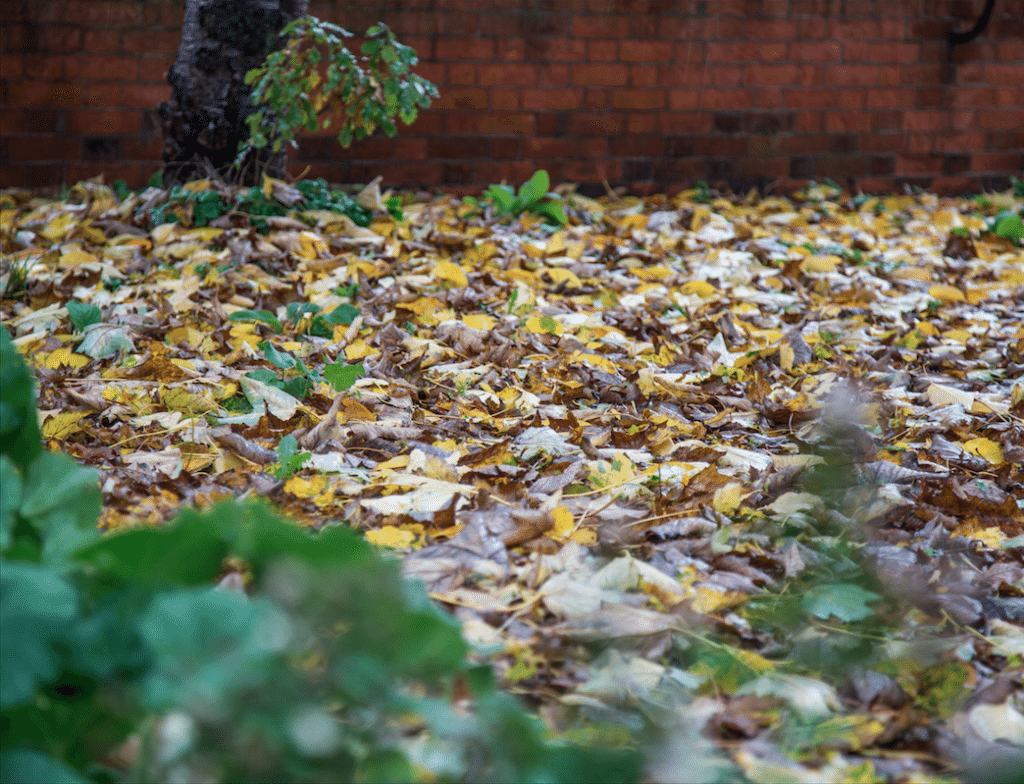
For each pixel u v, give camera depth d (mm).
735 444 3188
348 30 7777
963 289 5430
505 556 2246
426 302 4469
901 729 1722
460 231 6242
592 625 1942
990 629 2096
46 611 884
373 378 3590
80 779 877
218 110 5871
